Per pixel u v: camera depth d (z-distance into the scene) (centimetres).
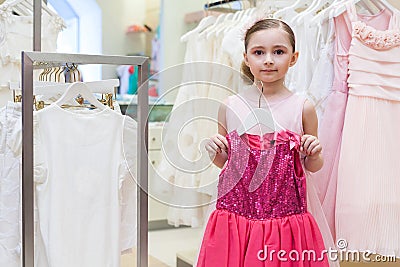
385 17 209
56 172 159
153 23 455
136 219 174
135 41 465
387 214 197
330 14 206
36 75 250
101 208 165
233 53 245
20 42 239
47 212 158
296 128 178
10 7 235
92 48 451
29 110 152
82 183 162
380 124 199
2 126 167
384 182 197
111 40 459
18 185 164
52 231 158
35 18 190
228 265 165
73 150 162
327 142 206
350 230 197
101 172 165
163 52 432
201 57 275
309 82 215
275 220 165
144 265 168
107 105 177
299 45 217
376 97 199
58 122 160
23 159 152
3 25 234
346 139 200
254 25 179
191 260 279
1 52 234
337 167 203
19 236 165
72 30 445
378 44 199
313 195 182
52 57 155
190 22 434
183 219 259
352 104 201
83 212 162
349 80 202
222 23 271
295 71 219
